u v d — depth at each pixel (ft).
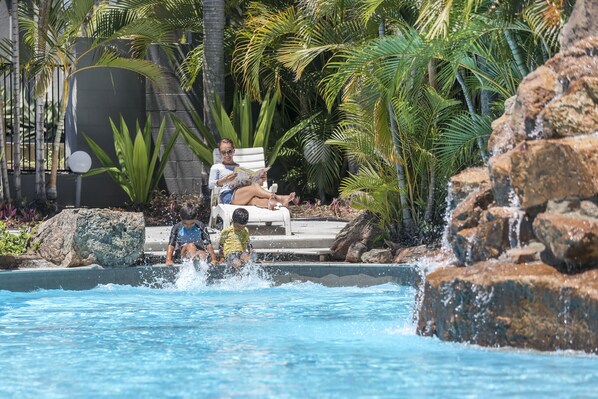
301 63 101.09
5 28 171.73
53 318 62.54
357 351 47.96
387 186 88.63
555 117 47.52
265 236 99.45
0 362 46.06
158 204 133.08
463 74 91.20
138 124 131.23
